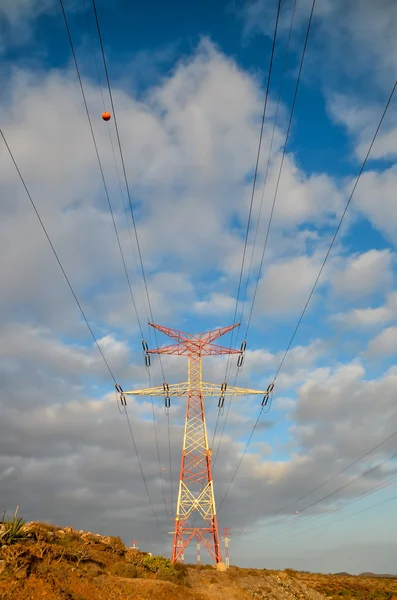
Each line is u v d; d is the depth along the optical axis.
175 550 62.06
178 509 64.25
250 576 66.31
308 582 95.19
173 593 42.12
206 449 67.56
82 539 52.34
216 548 64.19
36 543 38.81
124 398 72.94
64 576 33.75
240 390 72.19
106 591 35.56
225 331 74.31
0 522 39.03
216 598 47.75
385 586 96.50
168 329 73.12
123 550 55.34
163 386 72.06
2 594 26.77
